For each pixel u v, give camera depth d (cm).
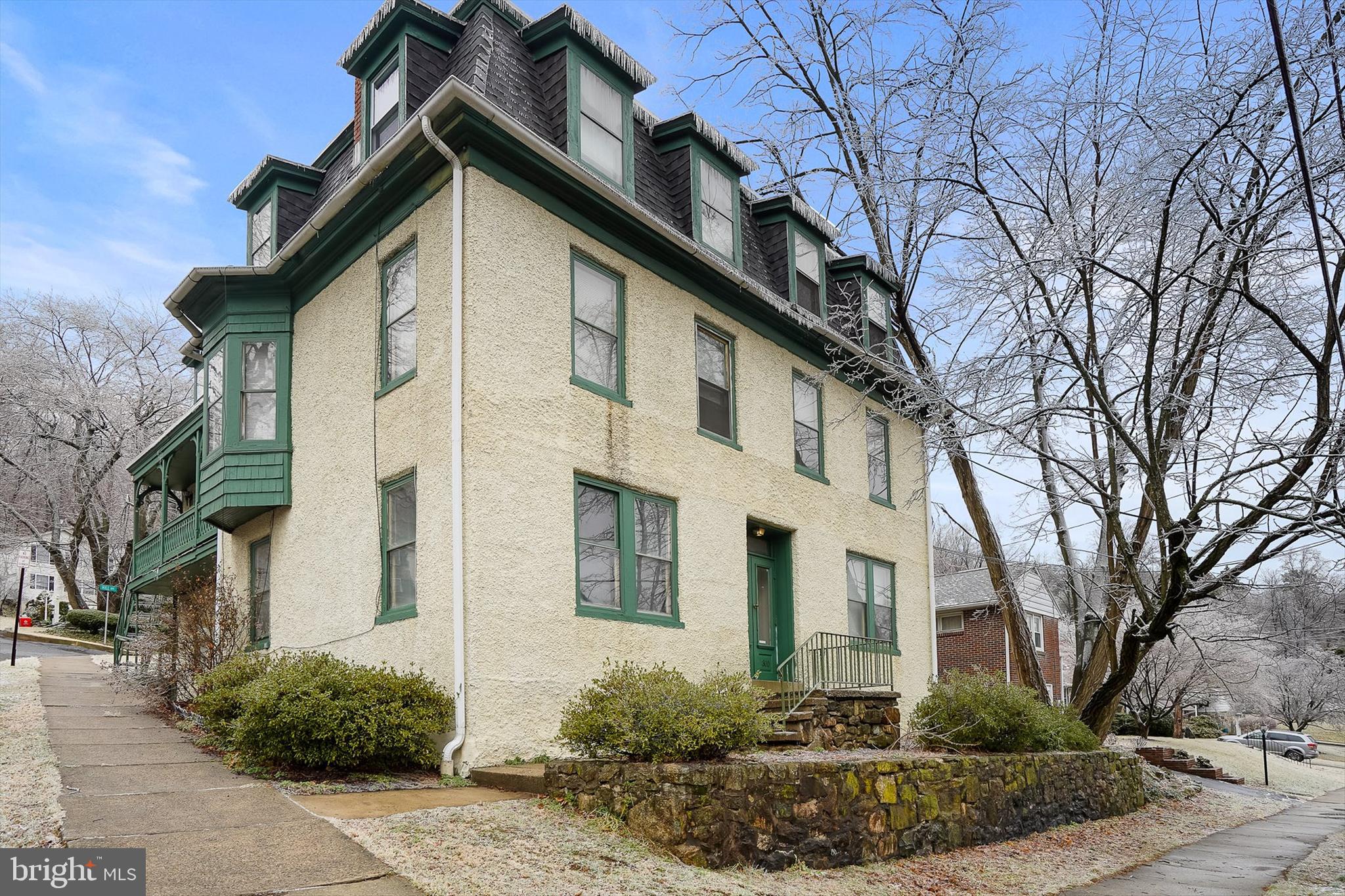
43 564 4941
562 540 1077
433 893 580
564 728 880
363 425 1167
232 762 919
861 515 1634
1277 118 933
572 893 614
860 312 1511
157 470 1944
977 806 1051
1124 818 1403
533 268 1101
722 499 1321
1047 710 1364
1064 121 1111
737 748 873
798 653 1412
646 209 1252
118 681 1484
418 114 1018
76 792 770
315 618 1210
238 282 1332
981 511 1639
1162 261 1050
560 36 1202
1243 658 2819
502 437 1027
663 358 1266
